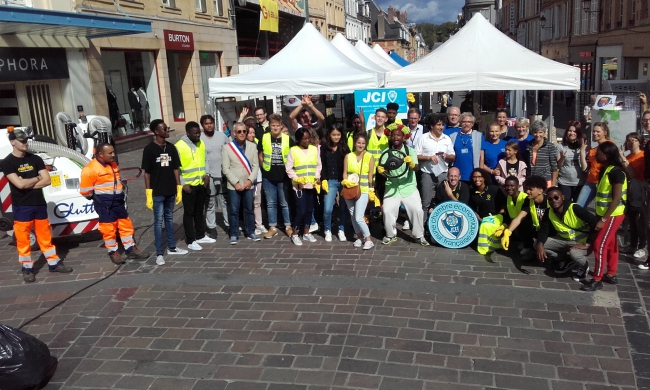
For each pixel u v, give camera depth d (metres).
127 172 14.05
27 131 7.27
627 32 28.02
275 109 14.43
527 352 4.59
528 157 7.39
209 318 5.44
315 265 6.79
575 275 6.16
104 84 17.25
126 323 5.41
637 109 10.47
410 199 7.24
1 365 4.10
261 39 32.59
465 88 9.29
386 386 4.18
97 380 4.44
